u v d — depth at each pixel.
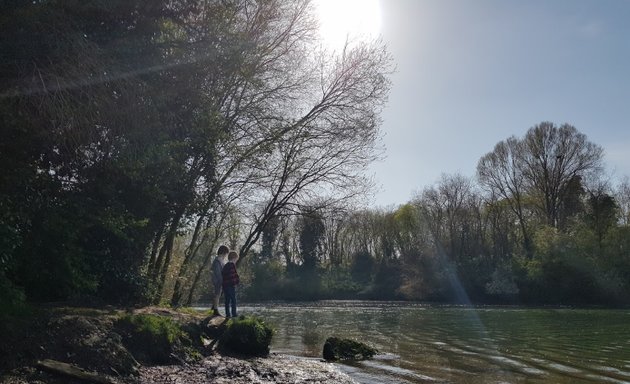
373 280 76.12
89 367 9.22
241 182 21.61
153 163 14.18
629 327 27.03
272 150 20.77
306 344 19.14
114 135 12.60
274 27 20.64
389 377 12.09
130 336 10.95
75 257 13.68
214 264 16.53
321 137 21.97
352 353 15.27
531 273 59.41
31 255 12.61
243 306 57.69
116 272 15.62
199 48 15.21
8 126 10.57
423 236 70.88
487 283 62.53
